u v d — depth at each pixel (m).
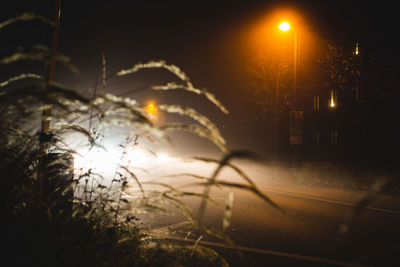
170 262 4.49
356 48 18.16
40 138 2.74
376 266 5.54
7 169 2.51
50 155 3.11
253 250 6.24
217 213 9.14
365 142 20.02
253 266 5.45
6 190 2.46
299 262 5.71
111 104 2.34
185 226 7.36
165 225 7.33
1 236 2.36
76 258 2.56
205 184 1.78
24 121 2.47
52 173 3.17
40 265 2.38
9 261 2.31
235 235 7.19
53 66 2.81
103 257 2.72
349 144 20.41
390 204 10.88
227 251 6.09
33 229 2.47
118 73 2.68
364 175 15.39
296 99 17.44
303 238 7.13
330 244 6.75
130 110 2.16
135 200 2.87
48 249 2.43
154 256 4.29
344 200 11.41
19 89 2.04
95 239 2.89
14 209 2.70
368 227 8.05
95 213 3.47
